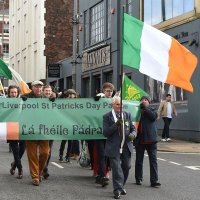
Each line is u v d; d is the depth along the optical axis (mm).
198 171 11141
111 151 8125
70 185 9133
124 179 8516
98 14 27812
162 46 8469
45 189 8711
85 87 29859
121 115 8148
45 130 9445
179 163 12523
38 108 9484
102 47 26562
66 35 35969
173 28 20344
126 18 8367
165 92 20703
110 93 9711
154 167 9078
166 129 18719
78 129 9539
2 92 13875
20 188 8773
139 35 8398
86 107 9594
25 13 41656
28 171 10742
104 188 8867
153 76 8430
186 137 19047
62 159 12477
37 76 36438
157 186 9062
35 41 37562
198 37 18328
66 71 32562
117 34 24641
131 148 8484
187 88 8539
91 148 10398
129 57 8336
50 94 9922
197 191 8695
